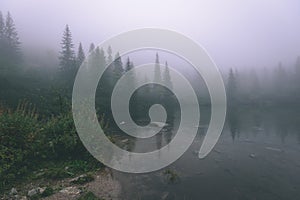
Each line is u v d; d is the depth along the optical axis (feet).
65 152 32.04
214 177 29.89
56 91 50.90
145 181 27.76
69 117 34.35
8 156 25.76
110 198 22.89
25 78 94.48
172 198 23.67
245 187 26.96
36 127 31.68
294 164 35.73
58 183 25.39
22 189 23.56
